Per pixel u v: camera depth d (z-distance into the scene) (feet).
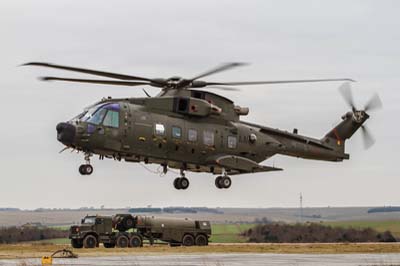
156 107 233.55
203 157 241.55
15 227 485.97
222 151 243.81
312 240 490.49
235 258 209.15
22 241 475.72
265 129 256.32
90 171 229.25
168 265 178.09
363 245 314.96
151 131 230.07
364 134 279.49
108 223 286.87
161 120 232.53
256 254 231.91
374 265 181.16
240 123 249.96
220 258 208.95
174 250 256.73
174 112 236.22
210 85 238.89
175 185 246.47
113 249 265.34
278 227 505.25
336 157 275.80
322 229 496.64
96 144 223.92
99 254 229.66
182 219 303.07
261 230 502.79
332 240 489.26
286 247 288.10
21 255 229.66
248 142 249.75
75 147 224.12
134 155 231.30
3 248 291.58
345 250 261.44
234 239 502.79
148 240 308.40
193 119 239.09
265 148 254.68
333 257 215.10
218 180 246.27
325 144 272.72
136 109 230.27
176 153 236.22
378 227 503.20
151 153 232.73
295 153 265.34
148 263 185.88
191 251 250.78
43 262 185.88
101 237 285.84
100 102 229.25
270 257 214.90
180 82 236.43
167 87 238.48
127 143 227.61
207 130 240.32
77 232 284.20
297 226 504.02
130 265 178.29
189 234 302.45
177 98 235.61
